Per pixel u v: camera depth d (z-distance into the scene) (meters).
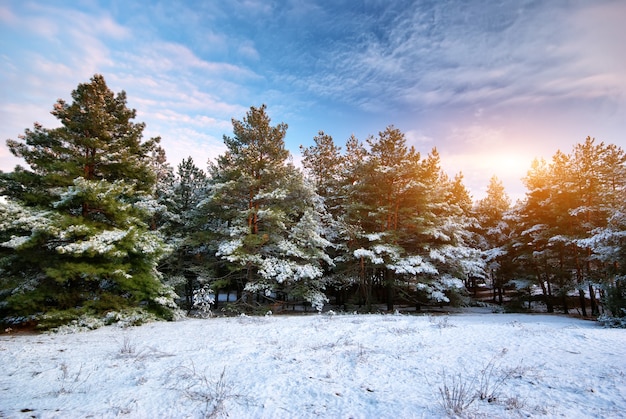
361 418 4.09
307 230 20.91
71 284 15.33
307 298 21.20
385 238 23.73
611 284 18.08
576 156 23.89
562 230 24.33
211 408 4.42
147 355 7.93
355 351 7.89
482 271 28.33
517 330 10.66
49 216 14.02
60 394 5.13
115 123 17.31
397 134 25.41
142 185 18.12
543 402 4.45
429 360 6.94
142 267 16.59
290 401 4.69
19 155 14.84
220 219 24.06
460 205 38.69
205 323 15.11
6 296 14.12
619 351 7.30
